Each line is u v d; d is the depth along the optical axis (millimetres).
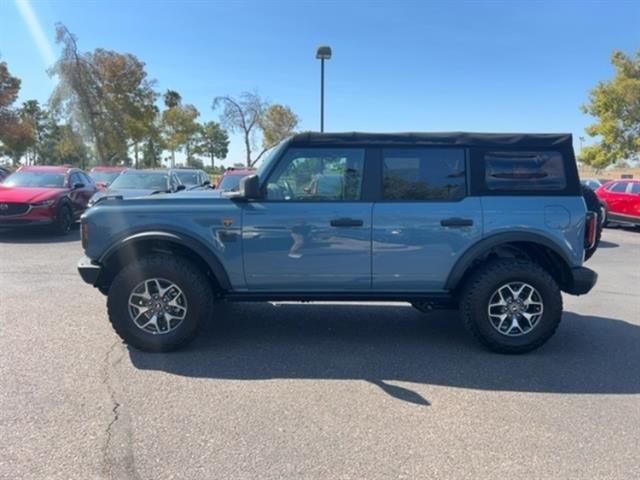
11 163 62375
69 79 35125
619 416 3570
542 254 4934
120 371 4219
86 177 14352
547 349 4922
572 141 4750
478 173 4719
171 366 4352
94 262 4715
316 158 4723
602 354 4793
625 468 2938
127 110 38906
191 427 3320
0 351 4598
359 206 4668
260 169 4879
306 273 4723
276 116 34688
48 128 63000
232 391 3881
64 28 34344
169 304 4684
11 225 11125
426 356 4703
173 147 47906
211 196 4875
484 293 4668
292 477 2803
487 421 3475
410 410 3619
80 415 3447
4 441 3113
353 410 3605
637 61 29406
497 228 4664
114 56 38250
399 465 2936
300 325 5582
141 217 4656
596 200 5113
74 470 2832
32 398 3686
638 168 44406
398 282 4758
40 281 7355
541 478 2832
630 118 29516
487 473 2873
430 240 4668
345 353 4750
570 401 3795
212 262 4668
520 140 4727
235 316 5879
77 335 5055
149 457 2973
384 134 4727
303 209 4648
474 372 4336
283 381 4090
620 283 7965
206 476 2801
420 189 4727
